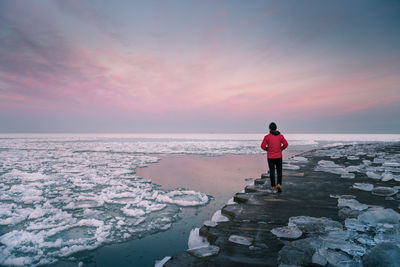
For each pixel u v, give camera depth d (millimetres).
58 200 7160
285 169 7445
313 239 2490
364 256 1973
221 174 11961
